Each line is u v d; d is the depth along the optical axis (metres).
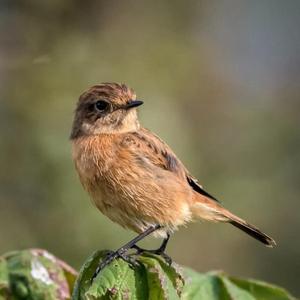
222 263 16.41
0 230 14.09
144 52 16.70
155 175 8.21
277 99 19.31
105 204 8.26
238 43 20.02
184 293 6.32
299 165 17.48
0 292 6.45
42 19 16.59
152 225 8.26
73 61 15.94
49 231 14.12
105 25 16.94
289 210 16.91
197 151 16.62
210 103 17.80
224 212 8.75
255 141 17.73
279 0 20.83
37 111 15.06
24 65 15.77
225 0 19.95
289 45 20.80
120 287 5.83
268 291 6.52
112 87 8.81
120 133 8.61
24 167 14.51
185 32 17.94
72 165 14.45
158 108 15.55
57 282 6.56
